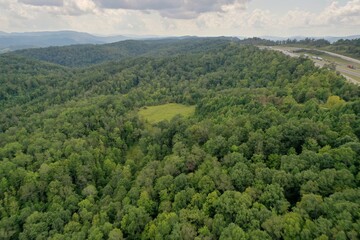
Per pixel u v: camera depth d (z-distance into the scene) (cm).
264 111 8494
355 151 5572
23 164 8931
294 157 5938
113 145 10650
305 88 9844
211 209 5603
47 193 7944
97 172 8900
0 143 11019
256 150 6731
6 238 6656
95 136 10738
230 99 11138
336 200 4650
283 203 5075
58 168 8469
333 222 4334
